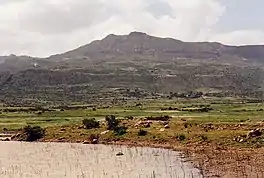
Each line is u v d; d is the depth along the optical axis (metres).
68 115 157.12
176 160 66.06
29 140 102.44
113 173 56.12
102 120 123.88
